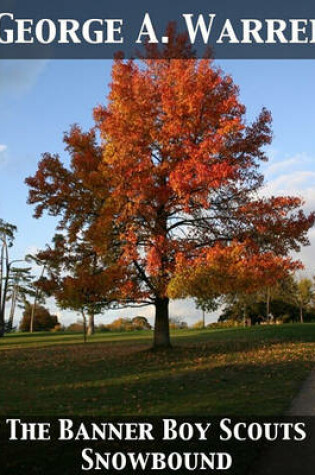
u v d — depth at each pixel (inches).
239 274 721.0
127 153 754.8
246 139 840.3
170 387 515.8
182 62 805.2
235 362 705.6
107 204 759.1
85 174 791.7
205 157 746.2
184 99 766.5
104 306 831.7
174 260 777.6
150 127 773.9
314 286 1995.6
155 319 881.5
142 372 644.1
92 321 1711.4
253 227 812.0
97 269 833.5
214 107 785.6
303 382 528.7
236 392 472.7
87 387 542.0
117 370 674.8
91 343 1176.8
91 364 753.6
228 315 1998.0
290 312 1973.4
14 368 745.6
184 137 782.5
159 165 774.5
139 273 808.9
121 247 780.0
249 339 1141.7
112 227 774.5
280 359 733.3
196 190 756.6
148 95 792.3
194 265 734.5
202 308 807.1
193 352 837.8
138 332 1694.1
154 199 773.3
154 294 823.7
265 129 846.5
